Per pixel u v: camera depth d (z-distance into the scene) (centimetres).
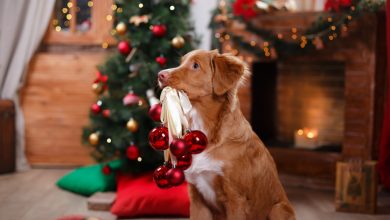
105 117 346
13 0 404
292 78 436
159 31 336
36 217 294
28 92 429
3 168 401
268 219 224
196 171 206
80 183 347
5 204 319
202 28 405
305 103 428
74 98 429
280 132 448
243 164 207
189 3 373
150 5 355
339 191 316
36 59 426
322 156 372
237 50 387
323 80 416
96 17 429
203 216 221
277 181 226
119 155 350
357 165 312
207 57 207
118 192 321
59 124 432
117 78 350
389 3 321
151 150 339
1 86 415
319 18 351
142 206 297
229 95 208
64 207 316
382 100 360
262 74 427
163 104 204
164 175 199
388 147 338
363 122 359
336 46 360
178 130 196
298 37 367
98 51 436
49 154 434
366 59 353
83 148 432
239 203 208
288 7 377
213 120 207
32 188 361
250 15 376
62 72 427
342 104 407
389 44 324
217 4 405
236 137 207
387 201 337
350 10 340
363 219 301
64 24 443
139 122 333
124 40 353
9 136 404
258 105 423
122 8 355
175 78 201
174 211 300
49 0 415
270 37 371
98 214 302
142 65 338
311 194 356
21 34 412
